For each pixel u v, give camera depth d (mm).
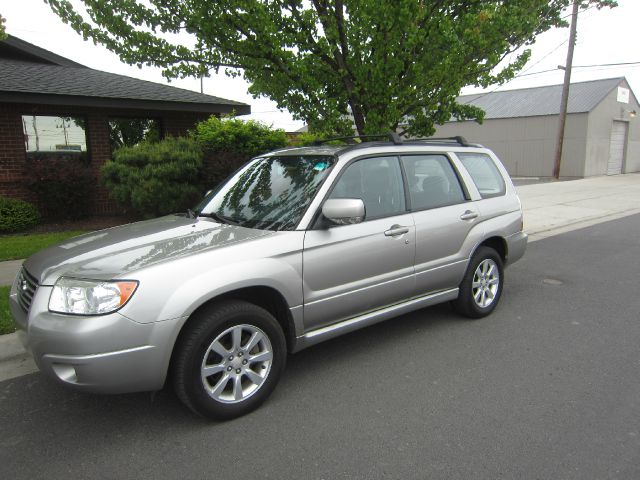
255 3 5930
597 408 3336
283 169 4223
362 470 2730
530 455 2834
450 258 4641
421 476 2674
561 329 4816
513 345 4434
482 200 5027
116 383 2846
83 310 2834
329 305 3717
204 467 2781
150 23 6621
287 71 6676
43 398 3588
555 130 27578
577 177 26828
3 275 6379
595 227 10945
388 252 4055
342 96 7121
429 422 3197
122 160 9766
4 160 10211
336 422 3217
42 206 10281
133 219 10742
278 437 3059
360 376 3859
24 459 2873
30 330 2902
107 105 10461
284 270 3408
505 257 5344
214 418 3193
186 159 9852
